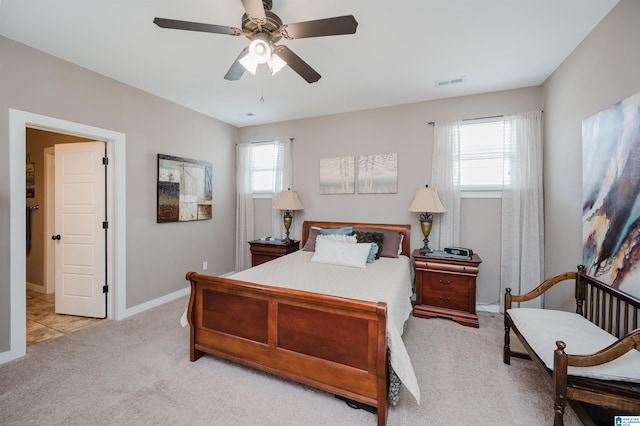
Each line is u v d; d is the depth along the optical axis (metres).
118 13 1.91
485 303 3.32
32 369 2.09
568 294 2.46
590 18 1.96
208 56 2.48
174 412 1.66
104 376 2.00
